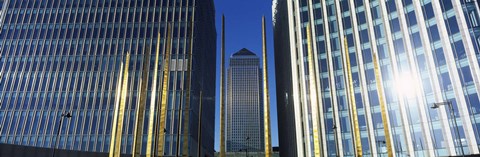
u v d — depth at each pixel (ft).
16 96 225.76
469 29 126.41
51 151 106.83
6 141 210.18
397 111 139.33
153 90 62.13
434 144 124.67
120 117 64.34
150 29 247.91
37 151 101.19
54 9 260.21
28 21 255.70
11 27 253.03
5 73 234.38
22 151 95.40
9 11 259.39
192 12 253.24
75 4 261.85
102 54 240.12
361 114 149.38
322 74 166.30
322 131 154.92
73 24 253.44
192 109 219.00
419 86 135.23
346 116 152.46
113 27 250.98
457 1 132.46
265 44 58.08
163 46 239.50
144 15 254.27
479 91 117.39
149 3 259.39
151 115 59.41
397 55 145.48
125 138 205.05
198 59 252.83
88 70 234.38
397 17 150.20
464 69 123.85
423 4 142.31
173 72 226.79
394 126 138.41
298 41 181.06
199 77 255.29
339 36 169.07
